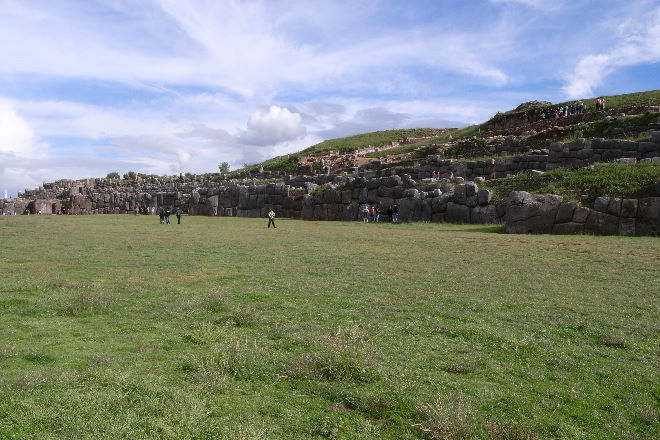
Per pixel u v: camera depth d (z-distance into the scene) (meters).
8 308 8.77
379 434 4.32
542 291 10.35
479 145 48.59
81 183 90.12
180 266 13.93
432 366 5.99
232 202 53.12
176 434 4.17
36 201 70.25
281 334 7.19
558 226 24.28
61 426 4.31
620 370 5.89
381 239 22.61
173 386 5.15
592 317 8.19
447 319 8.12
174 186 71.88
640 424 4.57
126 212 65.56
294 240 22.45
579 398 5.11
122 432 4.18
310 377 5.59
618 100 53.59
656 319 8.11
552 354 6.41
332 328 7.47
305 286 10.82
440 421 4.35
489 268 13.52
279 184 49.47
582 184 25.91
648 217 22.27
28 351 6.23
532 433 4.27
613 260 14.81
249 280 11.63
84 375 5.39
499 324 7.79
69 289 10.40
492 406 4.88
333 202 41.72
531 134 47.09
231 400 4.96
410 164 49.34
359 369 5.62
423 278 11.93
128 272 12.77
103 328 7.48
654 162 26.25
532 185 30.22
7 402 4.72
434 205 33.38
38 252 17.42
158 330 7.39
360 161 60.28
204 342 6.76
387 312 8.52
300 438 4.22
